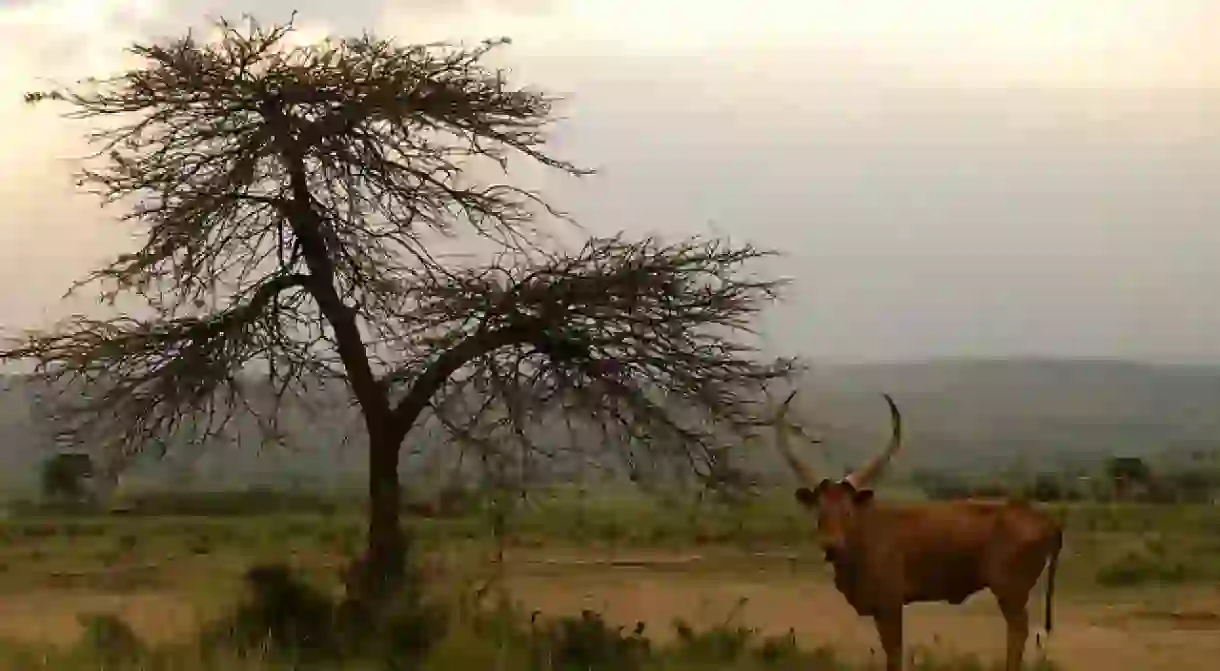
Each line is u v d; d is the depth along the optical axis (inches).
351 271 595.5
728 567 1197.1
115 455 590.6
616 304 581.6
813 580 1092.5
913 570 519.8
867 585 519.8
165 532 1759.4
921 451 4136.3
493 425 585.6
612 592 995.3
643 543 1462.8
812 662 576.1
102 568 1238.3
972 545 520.7
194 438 595.8
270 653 538.3
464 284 576.7
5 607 939.3
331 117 595.2
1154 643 717.9
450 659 522.0
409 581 593.6
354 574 608.1
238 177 583.2
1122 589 1013.8
